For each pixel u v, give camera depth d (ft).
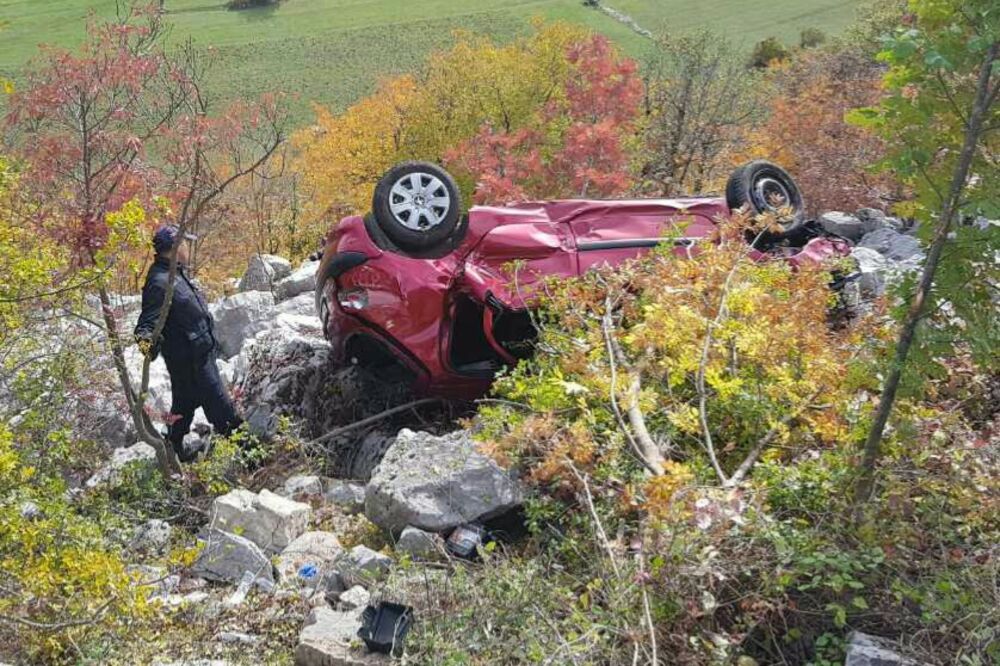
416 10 330.54
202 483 22.43
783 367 18.24
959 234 15.02
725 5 297.53
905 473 16.38
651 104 61.98
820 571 14.82
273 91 25.52
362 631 15.39
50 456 19.39
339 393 26.58
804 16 280.51
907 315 15.34
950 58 14.57
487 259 24.80
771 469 16.47
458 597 15.56
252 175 63.41
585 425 17.80
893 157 15.39
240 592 18.02
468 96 95.86
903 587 14.21
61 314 20.95
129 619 16.20
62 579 15.78
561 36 89.61
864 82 60.13
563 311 21.75
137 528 20.22
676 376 18.13
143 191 22.62
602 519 16.34
